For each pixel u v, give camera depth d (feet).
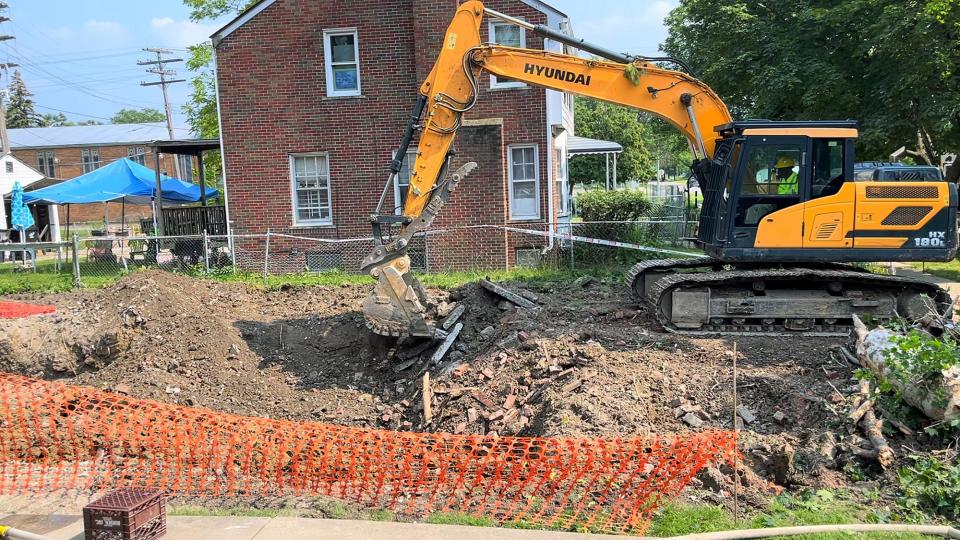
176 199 84.84
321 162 62.95
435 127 35.29
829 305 34.78
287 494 21.17
